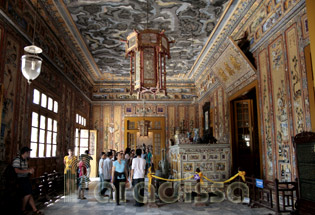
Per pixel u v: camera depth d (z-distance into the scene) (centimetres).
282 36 1022
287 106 985
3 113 946
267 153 1140
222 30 1572
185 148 1246
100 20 1491
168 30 1617
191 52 1962
